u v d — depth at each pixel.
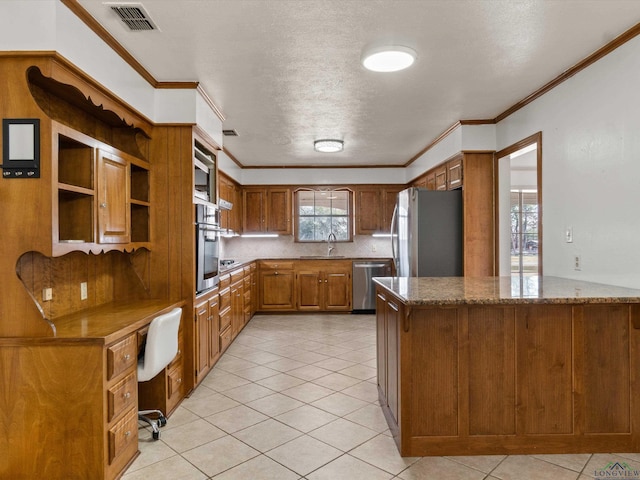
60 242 2.00
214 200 3.92
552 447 2.36
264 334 5.30
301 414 2.88
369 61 2.65
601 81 2.68
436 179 5.17
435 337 2.34
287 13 2.18
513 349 2.36
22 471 1.98
